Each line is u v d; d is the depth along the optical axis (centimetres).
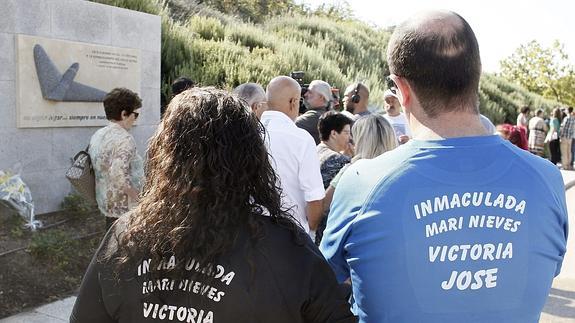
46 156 589
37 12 566
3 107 545
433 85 136
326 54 1586
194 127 132
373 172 141
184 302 126
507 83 2581
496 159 136
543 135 1545
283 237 133
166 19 982
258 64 1103
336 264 151
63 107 600
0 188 505
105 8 639
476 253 131
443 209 132
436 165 135
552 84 3691
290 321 129
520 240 132
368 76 1591
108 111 400
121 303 131
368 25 2325
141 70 696
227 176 129
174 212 128
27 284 446
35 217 575
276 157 318
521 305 133
